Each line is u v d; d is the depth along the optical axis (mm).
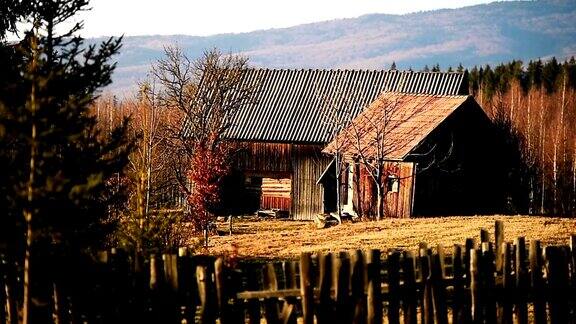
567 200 94250
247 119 66625
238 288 13992
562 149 100750
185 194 51406
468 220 40438
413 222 41625
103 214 16531
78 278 14672
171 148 60719
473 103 52094
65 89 15211
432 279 14836
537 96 126750
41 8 16547
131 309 14242
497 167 54938
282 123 66188
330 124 65188
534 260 15914
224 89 62938
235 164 65688
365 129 55000
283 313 13992
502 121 82250
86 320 14555
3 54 16359
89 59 15930
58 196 14219
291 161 65062
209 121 61188
